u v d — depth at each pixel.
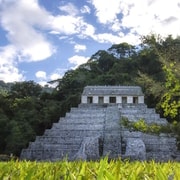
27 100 74.56
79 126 57.44
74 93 93.31
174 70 17.88
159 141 50.69
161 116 62.41
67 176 2.58
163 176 2.60
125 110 63.16
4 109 71.31
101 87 76.31
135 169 3.44
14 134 56.44
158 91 21.64
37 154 51.66
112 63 122.25
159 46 20.12
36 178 2.67
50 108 74.06
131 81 94.62
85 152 46.00
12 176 2.90
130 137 52.69
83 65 119.31
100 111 63.03
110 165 3.53
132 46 128.62
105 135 52.84
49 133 55.75
